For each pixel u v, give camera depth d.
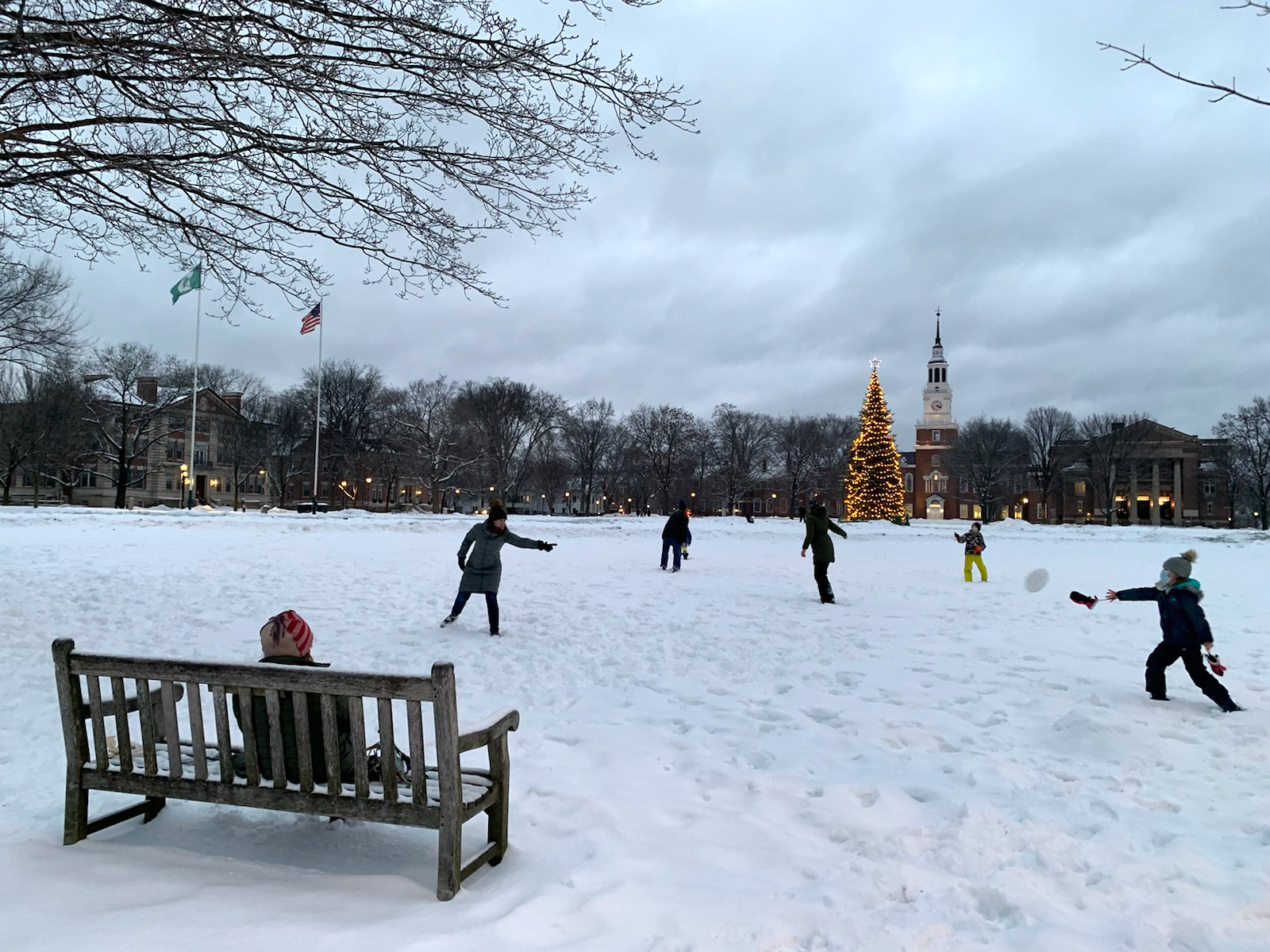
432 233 8.72
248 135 7.60
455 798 3.53
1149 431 87.62
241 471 77.88
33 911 3.24
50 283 24.84
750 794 5.02
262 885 3.63
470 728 3.83
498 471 80.50
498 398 79.88
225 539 22.73
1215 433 81.50
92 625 9.45
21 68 7.64
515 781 5.22
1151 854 4.08
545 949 3.07
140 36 6.84
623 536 35.25
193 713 3.89
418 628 10.41
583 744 6.04
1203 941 3.22
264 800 3.80
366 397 81.38
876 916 3.40
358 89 7.58
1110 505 84.56
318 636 9.73
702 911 3.43
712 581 17.17
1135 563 24.41
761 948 3.14
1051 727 6.47
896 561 24.94
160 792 3.95
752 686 7.85
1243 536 42.00
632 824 4.50
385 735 3.63
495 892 3.61
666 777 5.34
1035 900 3.55
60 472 62.41
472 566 10.27
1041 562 24.56
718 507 102.50
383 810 3.65
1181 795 5.00
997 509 95.38
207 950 2.95
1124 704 7.11
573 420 95.25
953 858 4.02
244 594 12.38
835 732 6.35
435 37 7.36
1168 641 7.22
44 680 7.13
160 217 8.61
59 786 4.84
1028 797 4.92
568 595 14.02
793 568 21.16
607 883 3.69
